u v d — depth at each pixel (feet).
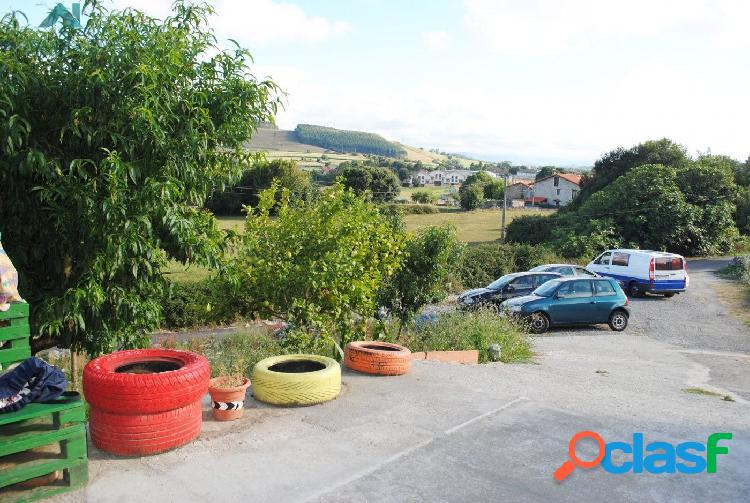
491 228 208.64
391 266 34.65
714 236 135.33
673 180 135.03
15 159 19.30
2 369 13.94
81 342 23.59
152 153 20.80
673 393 29.01
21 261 21.15
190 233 22.15
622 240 129.80
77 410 13.47
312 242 30.60
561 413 20.53
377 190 281.13
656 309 71.46
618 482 15.06
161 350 18.26
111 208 19.30
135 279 23.00
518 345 41.06
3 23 20.88
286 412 19.84
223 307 31.22
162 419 15.83
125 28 21.16
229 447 16.56
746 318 65.10
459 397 22.17
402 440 17.48
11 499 12.78
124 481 14.20
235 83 22.81
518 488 14.56
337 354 29.27
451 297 82.33
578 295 56.65
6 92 19.11
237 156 24.08
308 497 13.76
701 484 15.07
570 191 304.71
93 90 19.86
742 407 25.20
